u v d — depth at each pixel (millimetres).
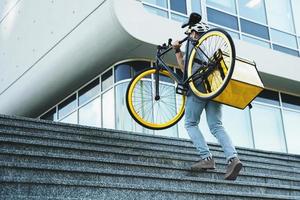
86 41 11477
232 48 4637
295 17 15312
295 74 13617
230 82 4723
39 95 13914
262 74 13086
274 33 14555
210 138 12117
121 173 4707
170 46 5531
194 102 5207
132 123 11711
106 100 12273
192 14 5207
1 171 4109
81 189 4090
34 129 6203
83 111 13125
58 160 4832
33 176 4238
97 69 12359
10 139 5164
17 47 15102
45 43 13258
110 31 10852
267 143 13375
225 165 6406
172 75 5383
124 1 10891
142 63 12062
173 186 4969
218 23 13359
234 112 13023
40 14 13867
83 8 11680
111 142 6562
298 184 6535
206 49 4977
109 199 4199
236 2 14000
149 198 4418
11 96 14875
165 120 6480
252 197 5152
